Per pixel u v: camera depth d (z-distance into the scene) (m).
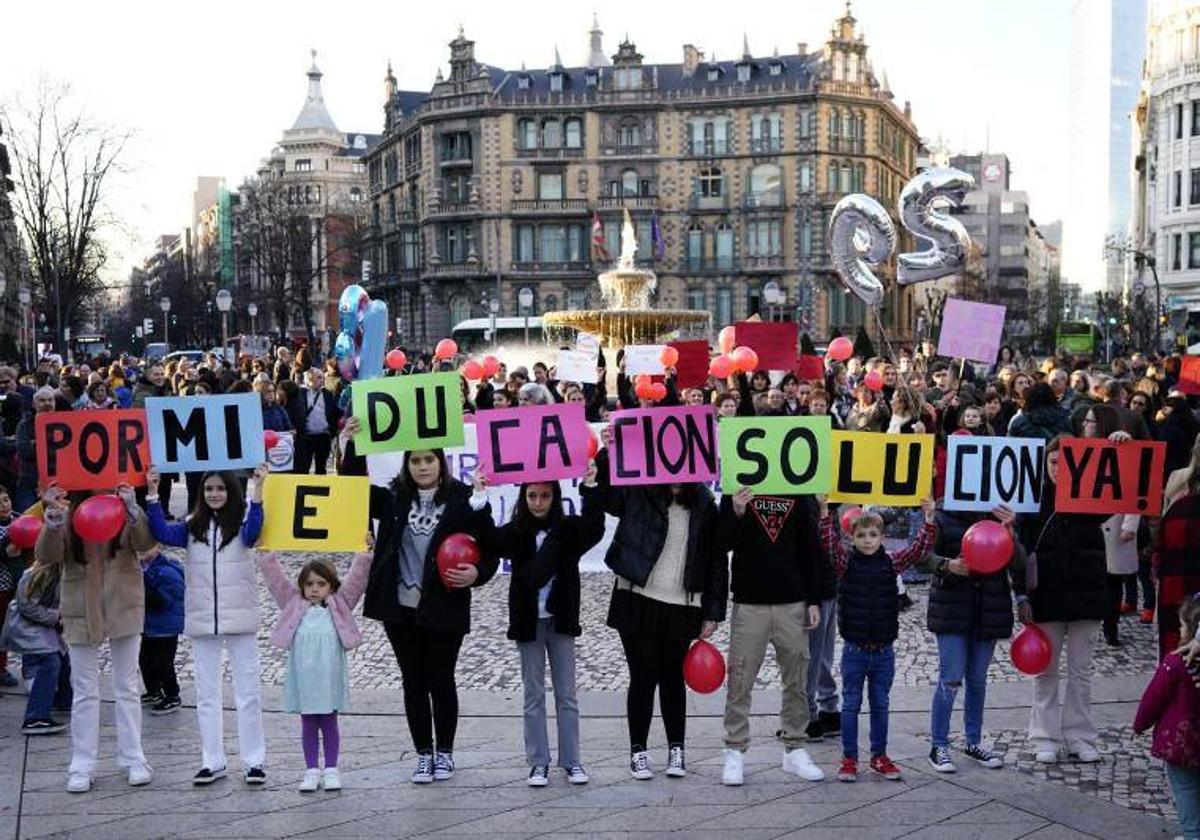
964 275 135.38
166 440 7.93
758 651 7.90
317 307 119.94
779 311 86.00
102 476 7.86
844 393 19.06
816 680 8.98
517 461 7.89
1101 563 8.27
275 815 7.33
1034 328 126.94
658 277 87.69
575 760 7.94
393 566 7.88
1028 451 8.30
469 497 8.04
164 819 7.28
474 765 8.31
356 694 10.17
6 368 17.64
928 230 16.64
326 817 7.30
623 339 33.38
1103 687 10.14
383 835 6.99
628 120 87.62
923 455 8.14
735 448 7.85
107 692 10.16
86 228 59.62
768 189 86.12
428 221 91.56
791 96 84.88
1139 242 95.25
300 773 8.15
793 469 7.82
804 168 85.38
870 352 25.77
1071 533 8.21
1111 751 8.50
